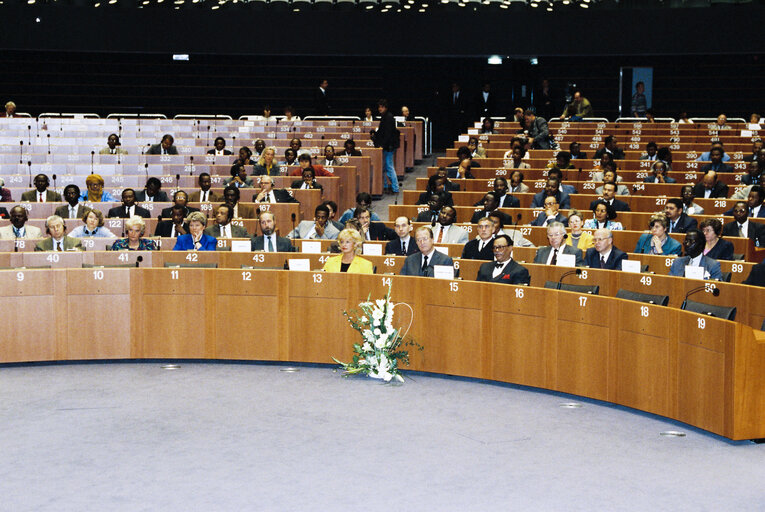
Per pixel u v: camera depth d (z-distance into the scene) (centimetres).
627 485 648
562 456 708
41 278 978
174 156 1825
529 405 849
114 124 2109
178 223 1267
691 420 778
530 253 1162
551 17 2442
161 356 996
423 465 686
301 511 600
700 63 2769
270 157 1664
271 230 1167
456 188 1587
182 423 786
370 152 1855
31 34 2423
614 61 2792
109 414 812
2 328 972
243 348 988
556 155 1850
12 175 1662
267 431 764
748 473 674
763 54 2592
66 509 605
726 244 1073
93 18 2442
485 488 641
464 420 800
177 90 2792
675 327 791
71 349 988
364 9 2481
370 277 952
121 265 1042
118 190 1576
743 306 893
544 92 2438
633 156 1911
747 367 735
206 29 2473
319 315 969
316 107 2341
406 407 837
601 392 850
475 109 2481
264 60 2819
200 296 989
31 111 2734
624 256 1048
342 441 740
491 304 911
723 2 2389
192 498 622
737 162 1725
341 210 1712
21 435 755
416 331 945
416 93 2823
